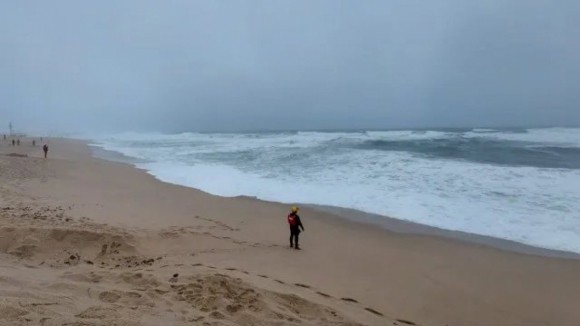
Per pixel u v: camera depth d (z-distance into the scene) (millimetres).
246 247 8539
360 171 19344
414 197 13742
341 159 24000
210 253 7789
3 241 6523
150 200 13367
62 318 3363
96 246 6941
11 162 20859
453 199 13266
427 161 21656
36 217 8516
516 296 6664
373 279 7160
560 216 10969
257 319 4207
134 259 6559
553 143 32156
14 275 4586
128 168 22703
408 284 7008
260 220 11320
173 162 26062
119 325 3426
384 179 17047
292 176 18891
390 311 5875
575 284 7160
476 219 11141
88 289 4359
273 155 28188
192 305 4277
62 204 11062
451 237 9852
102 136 86938
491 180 15812
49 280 4547
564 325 5742
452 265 8039
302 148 32469
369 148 30156
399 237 9906
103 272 5172
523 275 7555
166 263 6434
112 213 10422
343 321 4781
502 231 10141
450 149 28281
